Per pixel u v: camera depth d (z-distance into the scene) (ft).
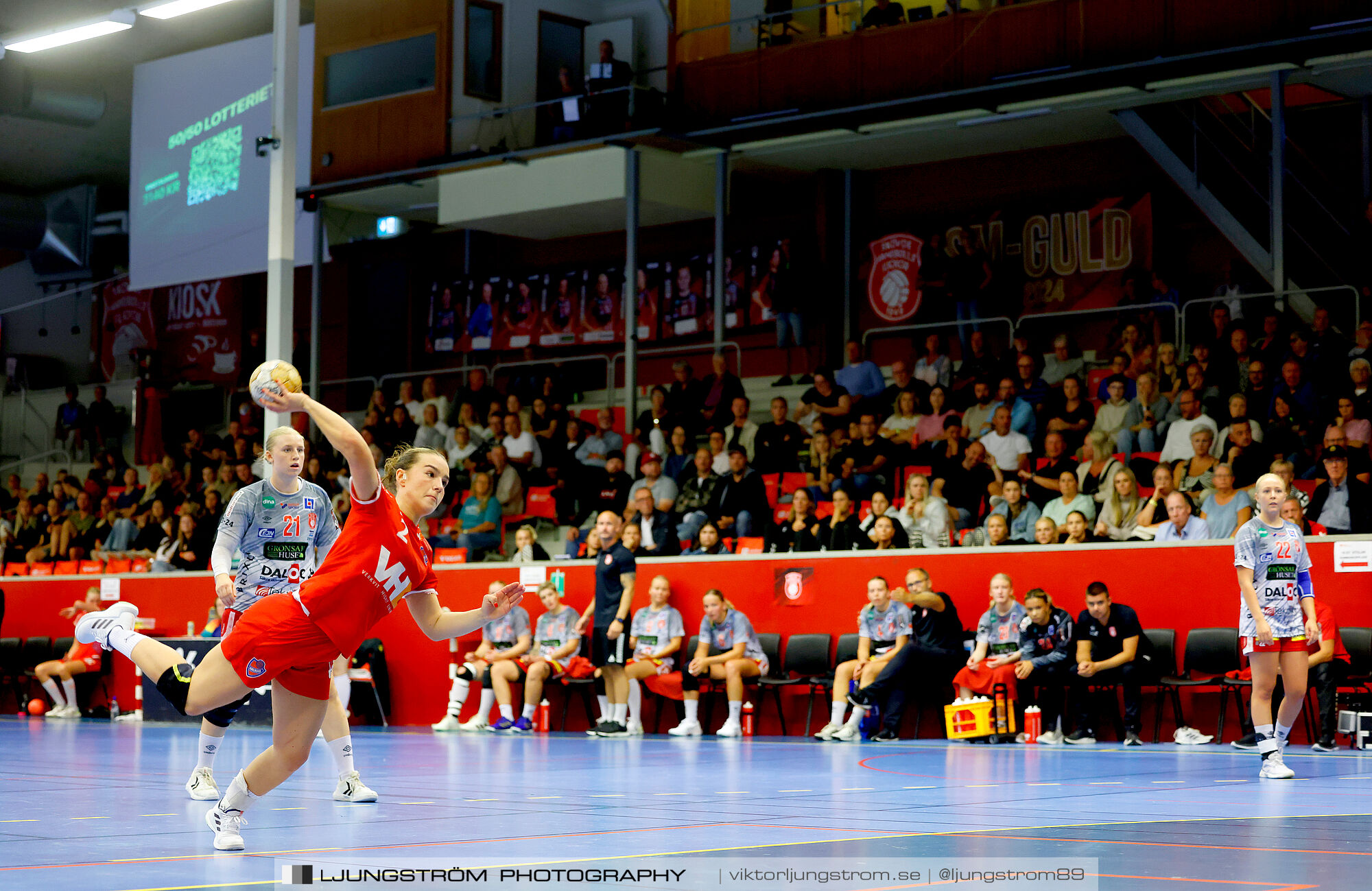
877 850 17.03
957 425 57.16
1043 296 74.69
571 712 52.29
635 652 49.52
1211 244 70.49
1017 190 75.56
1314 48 54.44
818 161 76.95
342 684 55.77
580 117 70.90
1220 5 56.13
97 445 96.58
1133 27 58.18
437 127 76.28
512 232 82.43
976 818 20.84
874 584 44.80
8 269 110.32
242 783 17.20
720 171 70.95
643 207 75.10
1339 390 52.85
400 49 78.02
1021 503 50.03
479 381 75.56
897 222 79.15
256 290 101.04
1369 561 40.06
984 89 60.59
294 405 16.63
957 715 42.47
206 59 87.92
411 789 26.27
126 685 62.64
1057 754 36.63
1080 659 40.86
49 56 87.61
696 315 83.87
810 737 45.83
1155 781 27.91
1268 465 49.65
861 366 66.69
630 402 70.38
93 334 109.70
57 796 24.93
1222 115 68.59
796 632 48.70
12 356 109.40
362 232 87.56
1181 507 44.19
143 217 91.66
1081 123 68.90
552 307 88.84
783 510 59.57
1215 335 62.80
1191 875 14.97
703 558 50.88
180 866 15.83
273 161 54.75
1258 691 28.96
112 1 65.57
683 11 71.15
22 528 82.48
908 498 51.13
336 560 17.08
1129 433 55.31
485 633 53.01
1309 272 64.80
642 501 55.83
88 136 97.76
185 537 68.49
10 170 104.01
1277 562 29.17
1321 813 21.52
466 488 68.39
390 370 93.71
